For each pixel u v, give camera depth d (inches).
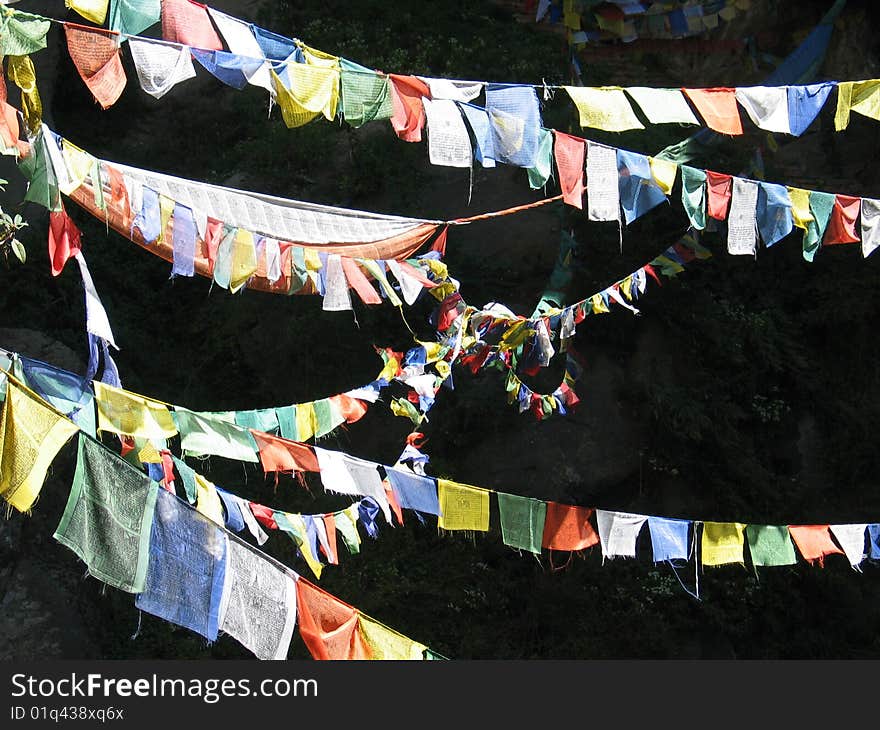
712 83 671.8
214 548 203.9
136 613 542.9
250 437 276.4
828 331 634.2
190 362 649.6
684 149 456.8
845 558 579.8
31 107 211.2
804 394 620.7
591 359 634.2
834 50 646.5
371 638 224.4
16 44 208.4
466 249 663.1
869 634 561.3
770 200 346.6
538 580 575.2
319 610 218.2
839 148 677.9
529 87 289.4
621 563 583.8
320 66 258.1
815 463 613.9
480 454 616.7
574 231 643.5
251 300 646.5
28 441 186.9
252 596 208.5
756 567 573.3
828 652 555.5
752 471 595.8
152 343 652.7
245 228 319.6
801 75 593.9
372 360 629.3
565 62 723.4
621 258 637.3
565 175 305.7
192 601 199.6
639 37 631.8
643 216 639.1
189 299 671.8
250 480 590.6
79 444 191.0
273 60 248.7
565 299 634.2
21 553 540.4
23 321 629.3
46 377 225.6
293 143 692.7
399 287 343.9
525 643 561.9
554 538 328.2
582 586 574.9
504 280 646.5
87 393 232.2
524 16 791.7
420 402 347.6
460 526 314.3
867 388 625.6
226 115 745.0
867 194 665.0
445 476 604.1
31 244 647.1
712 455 604.4
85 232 676.1
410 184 680.4
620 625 563.5
